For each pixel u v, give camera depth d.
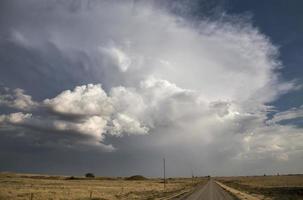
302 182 121.06
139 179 191.88
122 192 59.47
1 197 38.16
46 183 90.94
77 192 53.94
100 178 177.75
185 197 44.25
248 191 66.88
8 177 127.75
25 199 37.62
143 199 41.56
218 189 69.44
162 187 87.44
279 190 67.38
